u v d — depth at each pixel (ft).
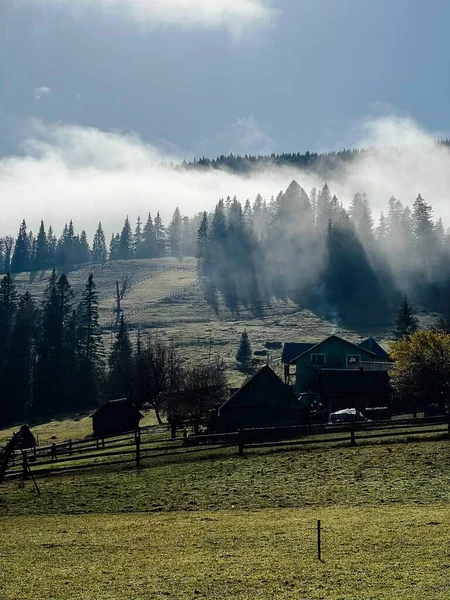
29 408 401.08
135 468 145.18
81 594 67.62
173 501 115.34
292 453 145.48
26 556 83.76
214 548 81.92
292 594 64.13
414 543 78.54
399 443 147.84
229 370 437.99
